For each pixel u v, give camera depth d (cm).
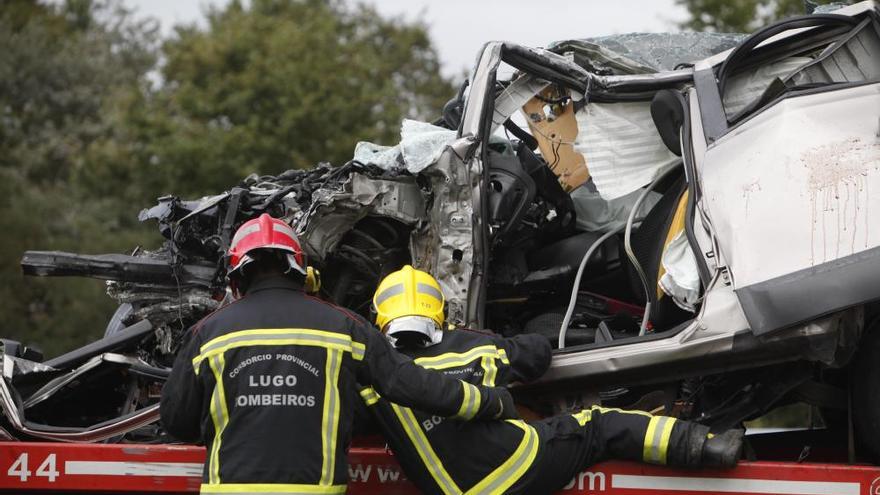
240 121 4881
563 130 995
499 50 946
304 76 4966
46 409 1016
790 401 952
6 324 4806
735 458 806
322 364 773
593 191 1038
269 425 758
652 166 959
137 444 875
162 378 980
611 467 838
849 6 928
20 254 5047
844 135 826
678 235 887
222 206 995
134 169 5072
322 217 945
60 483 860
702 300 853
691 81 935
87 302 4850
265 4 5662
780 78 922
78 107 7462
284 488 750
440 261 923
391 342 847
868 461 917
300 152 4859
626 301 1025
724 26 3097
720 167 861
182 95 4947
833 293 779
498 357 844
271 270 810
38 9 9056
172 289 993
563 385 888
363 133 4906
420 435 821
